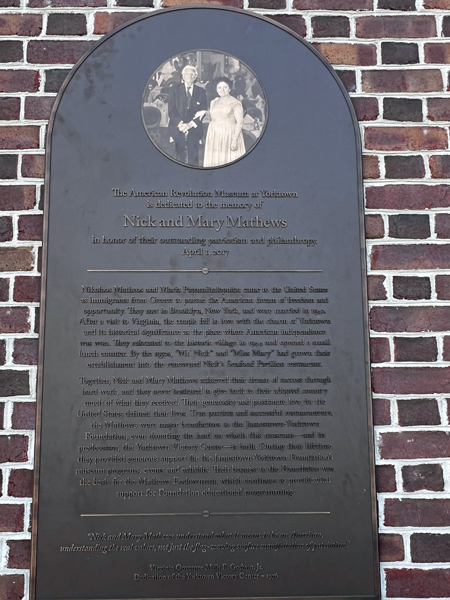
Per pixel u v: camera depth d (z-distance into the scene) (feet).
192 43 7.23
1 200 6.99
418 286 6.98
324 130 7.12
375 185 7.14
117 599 6.31
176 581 6.36
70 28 7.31
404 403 6.77
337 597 6.37
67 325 6.66
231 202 6.96
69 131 7.00
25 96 7.19
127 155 6.99
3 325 6.79
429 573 6.51
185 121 7.08
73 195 6.88
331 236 6.93
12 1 7.34
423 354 6.86
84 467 6.48
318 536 6.45
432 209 7.12
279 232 6.92
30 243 6.93
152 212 6.91
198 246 6.87
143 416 6.57
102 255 6.80
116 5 7.36
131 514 6.43
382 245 7.04
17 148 7.09
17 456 6.59
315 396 6.66
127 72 7.14
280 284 6.83
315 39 7.39
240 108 7.13
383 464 6.67
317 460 6.55
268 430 6.60
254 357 6.71
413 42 7.44
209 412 6.61
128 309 6.73
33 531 6.35
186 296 6.78
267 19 7.33
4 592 6.38
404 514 6.60
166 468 6.51
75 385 6.58
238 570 6.39
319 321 6.77
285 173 7.03
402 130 7.26
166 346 6.69
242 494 6.50
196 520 6.45
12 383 6.70
